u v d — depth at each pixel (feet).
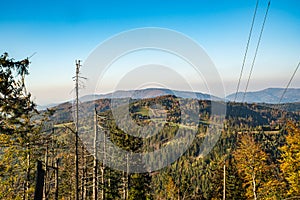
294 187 79.36
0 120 47.34
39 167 30.19
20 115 49.06
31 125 56.29
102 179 82.28
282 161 82.84
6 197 59.52
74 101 49.37
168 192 158.20
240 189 121.29
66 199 112.16
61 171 99.55
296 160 79.41
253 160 101.24
